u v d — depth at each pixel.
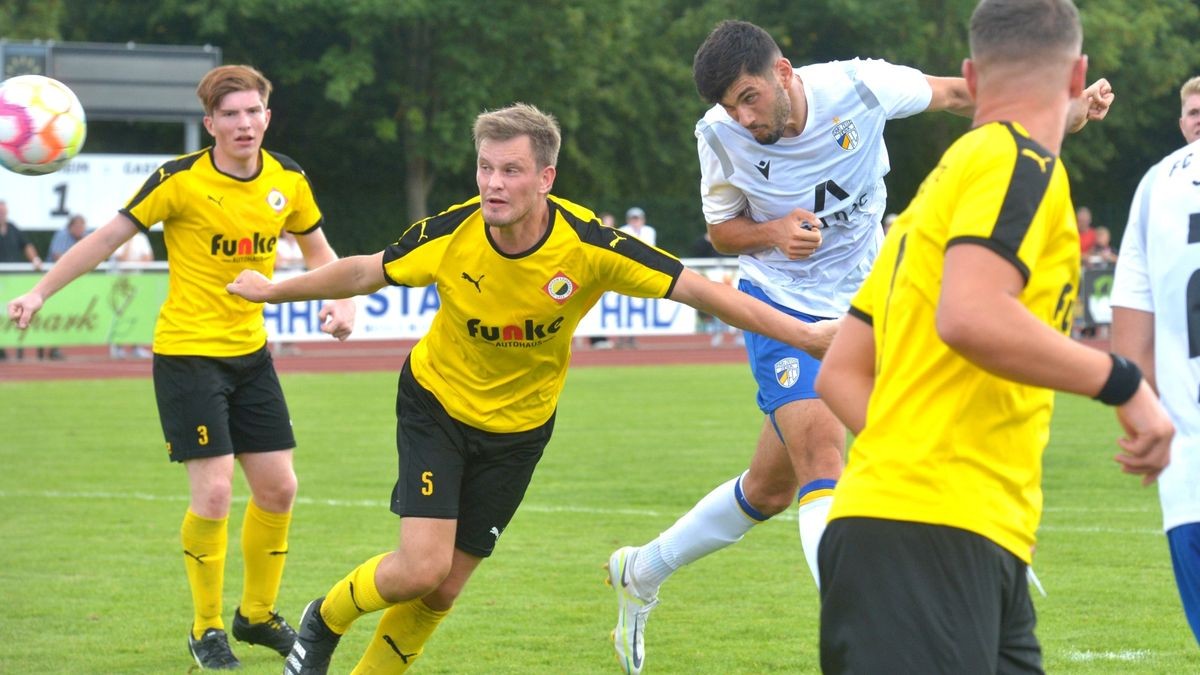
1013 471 6.05
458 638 12.19
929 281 5.95
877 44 78.50
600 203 71.94
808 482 10.35
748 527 11.26
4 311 39.47
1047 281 5.95
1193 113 10.09
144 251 41.59
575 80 73.12
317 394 33.94
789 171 10.94
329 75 71.94
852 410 6.44
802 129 10.80
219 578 11.70
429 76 72.44
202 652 11.55
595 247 8.95
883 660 5.94
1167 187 7.81
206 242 11.84
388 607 9.84
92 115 51.38
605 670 11.21
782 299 11.30
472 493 9.76
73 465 22.56
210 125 11.98
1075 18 6.04
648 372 39.91
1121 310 8.13
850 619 6.08
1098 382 5.62
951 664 5.88
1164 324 7.77
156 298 41.66
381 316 43.06
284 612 13.17
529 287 9.04
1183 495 7.60
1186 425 7.63
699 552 11.16
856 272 11.45
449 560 9.37
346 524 17.56
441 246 9.06
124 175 52.41
